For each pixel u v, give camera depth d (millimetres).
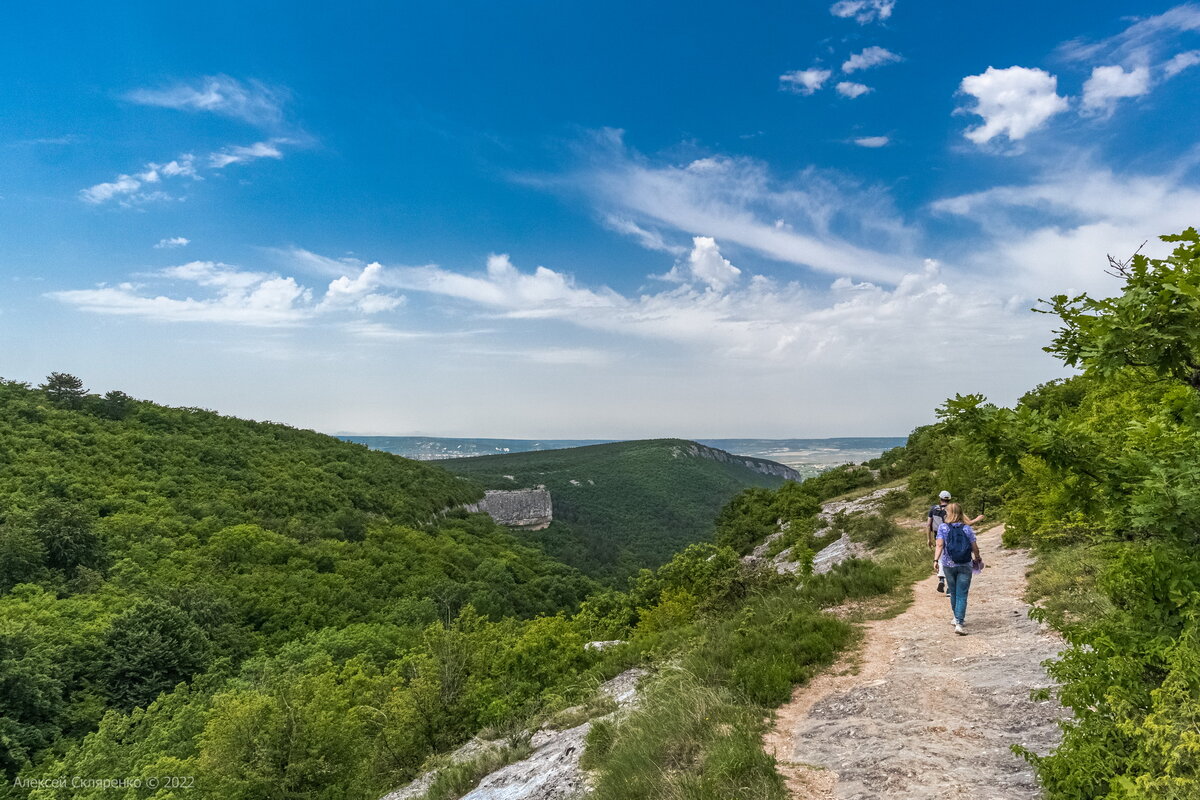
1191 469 3449
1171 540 3662
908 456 45312
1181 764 2754
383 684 22625
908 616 9820
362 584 59625
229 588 48250
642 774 5504
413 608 54562
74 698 27656
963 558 8625
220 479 79938
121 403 89688
